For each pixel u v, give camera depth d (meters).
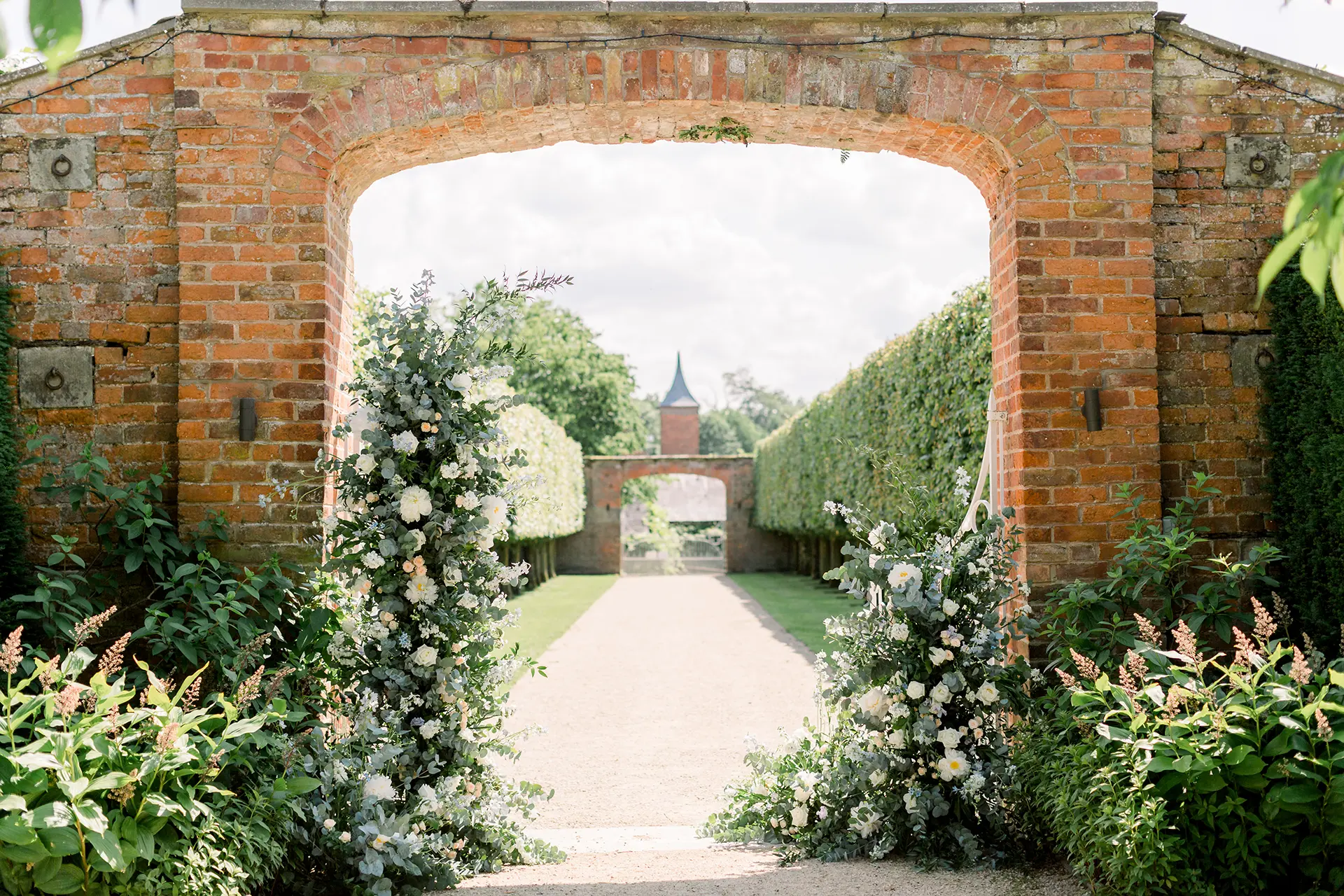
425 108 4.88
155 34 4.92
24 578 4.77
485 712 4.76
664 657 11.77
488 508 4.61
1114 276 4.98
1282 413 5.05
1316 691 3.79
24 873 2.94
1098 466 4.94
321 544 4.73
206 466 4.80
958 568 4.62
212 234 4.83
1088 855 3.66
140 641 4.83
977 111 4.96
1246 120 5.16
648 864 4.50
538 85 4.89
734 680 10.01
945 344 10.84
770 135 5.45
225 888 3.24
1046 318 4.96
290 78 4.85
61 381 4.93
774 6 4.88
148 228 4.95
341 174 5.08
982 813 4.41
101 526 4.79
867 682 4.61
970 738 4.54
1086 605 4.71
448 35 4.88
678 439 52.75
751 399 84.81
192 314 4.82
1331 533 4.79
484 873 4.38
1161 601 4.90
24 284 4.94
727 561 32.22
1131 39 5.00
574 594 21.78
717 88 4.92
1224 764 3.49
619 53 4.90
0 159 4.95
